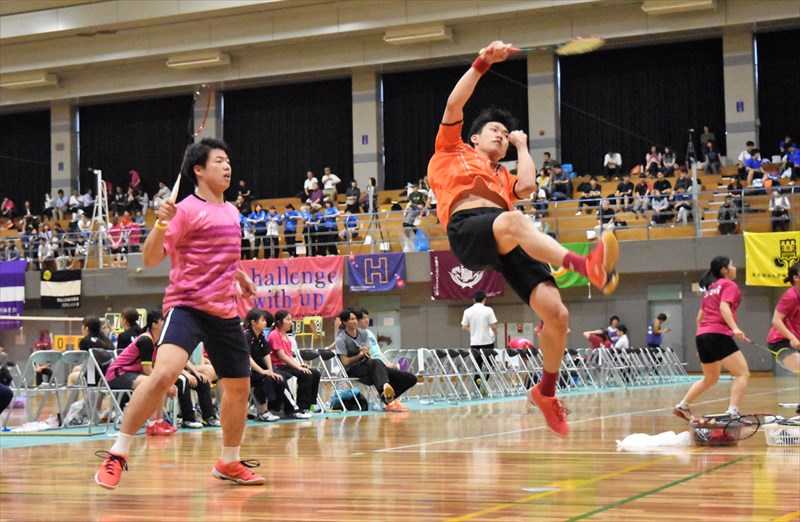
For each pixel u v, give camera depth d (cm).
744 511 350
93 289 2392
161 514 371
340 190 2742
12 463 601
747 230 2047
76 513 376
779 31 2400
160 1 2483
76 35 2645
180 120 2878
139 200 2788
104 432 882
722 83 2450
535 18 2395
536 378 1560
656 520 333
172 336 443
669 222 2123
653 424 812
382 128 2669
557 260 346
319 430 843
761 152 2436
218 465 475
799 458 541
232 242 460
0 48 2747
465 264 381
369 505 385
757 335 2034
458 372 1368
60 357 936
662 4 2239
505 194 402
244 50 2620
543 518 342
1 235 2803
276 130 2816
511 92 2611
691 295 2092
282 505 391
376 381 1139
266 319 1009
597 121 2552
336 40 2547
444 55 2452
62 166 2919
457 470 507
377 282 2183
